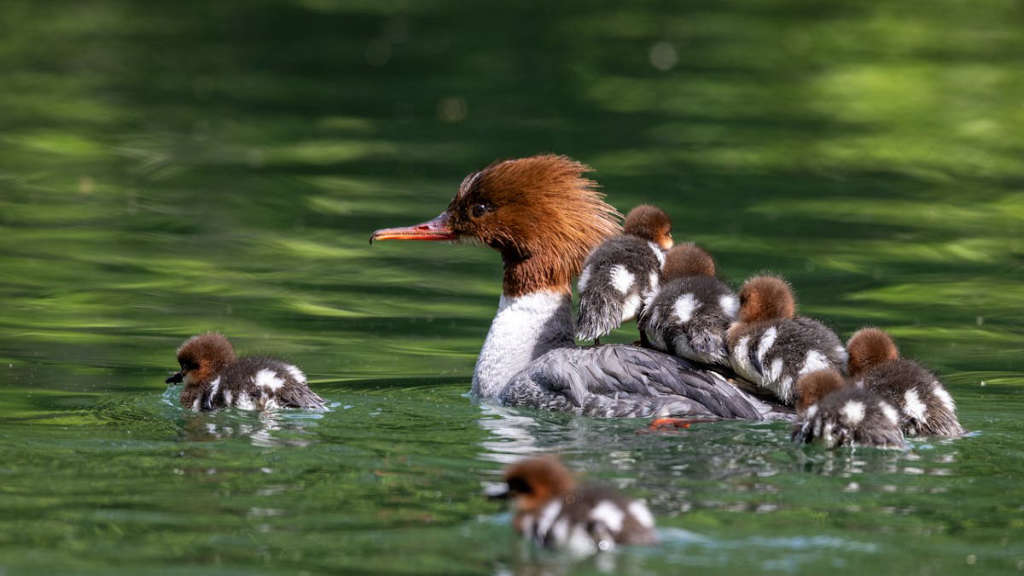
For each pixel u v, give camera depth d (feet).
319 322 54.13
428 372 47.37
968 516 29.32
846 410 35.37
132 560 26.32
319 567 25.95
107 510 29.37
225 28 131.23
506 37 128.26
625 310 42.29
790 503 30.19
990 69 113.19
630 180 79.30
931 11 140.26
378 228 69.62
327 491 30.94
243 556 26.58
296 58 118.32
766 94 105.70
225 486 31.32
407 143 89.04
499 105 101.55
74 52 118.32
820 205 74.84
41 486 31.14
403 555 26.55
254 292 58.44
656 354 40.81
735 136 91.97
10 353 47.98
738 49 123.13
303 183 78.43
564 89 106.83
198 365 42.06
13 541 27.37
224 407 40.75
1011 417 40.06
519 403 41.57
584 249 45.11
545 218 44.80
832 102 103.24
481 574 25.52
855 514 29.37
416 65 115.96
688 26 134.10
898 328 53.21
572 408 40.24
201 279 60.18
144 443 35.50
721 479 32.32
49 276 59.62
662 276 43.68
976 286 59.93
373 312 55.98
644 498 30.55
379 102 102.47
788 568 25.82
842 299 57.62
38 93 102.22
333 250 65.92
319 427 37.96
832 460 34.12
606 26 134.21
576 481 29.22
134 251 64.54
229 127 93.76
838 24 133.80
